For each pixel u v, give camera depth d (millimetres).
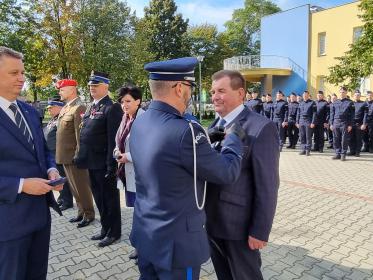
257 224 2160
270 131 2156
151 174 1761
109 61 24016
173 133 1708
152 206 1795
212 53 38125
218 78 2283
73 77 21312
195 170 1715
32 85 23812
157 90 1839
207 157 1725
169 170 1715
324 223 4727
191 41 37812
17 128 2242
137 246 1903
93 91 4051
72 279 3371
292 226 4629
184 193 1757
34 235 2416
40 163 2365
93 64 22000
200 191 1836
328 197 5988
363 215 5027
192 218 1790
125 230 4594
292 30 24078
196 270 1844
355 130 10484
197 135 1729
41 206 2352
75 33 20312
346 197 5965
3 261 2172
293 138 12633
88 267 3609
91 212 4852
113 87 24672
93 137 3986
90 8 23344
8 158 2213
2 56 2146
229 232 2230
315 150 11695
